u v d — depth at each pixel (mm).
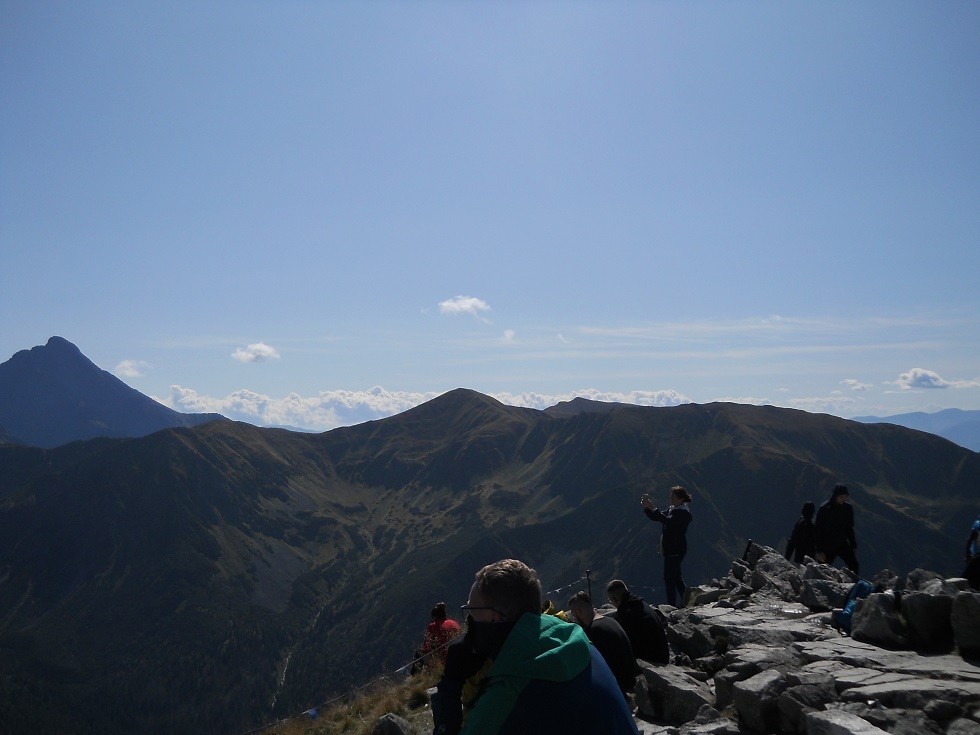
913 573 13016
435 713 4168
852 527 18734
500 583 3969
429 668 16609
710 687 10320
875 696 7961
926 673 8547
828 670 9266
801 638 11336
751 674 9570
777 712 8383
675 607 15727
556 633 3789
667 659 10898
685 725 9086
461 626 18141
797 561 20703
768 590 15633
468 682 4062
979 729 7031
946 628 9844
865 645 10305
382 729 12242
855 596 12547
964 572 11812
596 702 3648
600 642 7906
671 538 17375
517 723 3533
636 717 10180
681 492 17672
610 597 11125
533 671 3600
